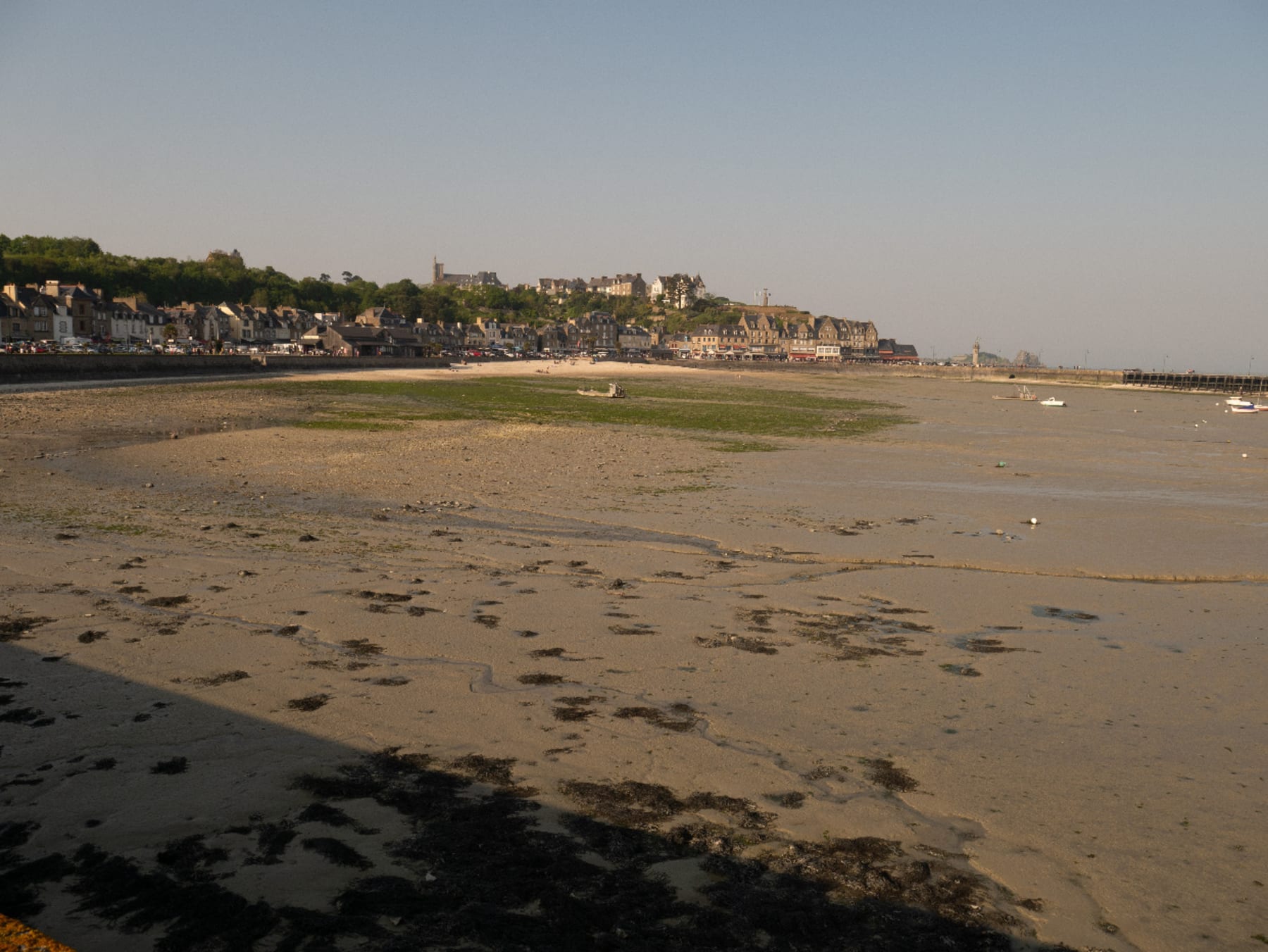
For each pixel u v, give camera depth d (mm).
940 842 6934
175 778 7457
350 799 7191
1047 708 9953
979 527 21844
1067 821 7359
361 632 11742
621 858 6453
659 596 14312
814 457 36219
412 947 5312
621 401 71125
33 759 7723
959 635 12836
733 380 133125
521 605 13438
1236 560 18656
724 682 10406
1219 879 6551
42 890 5789
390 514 21062
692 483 27922
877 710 9742
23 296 115750
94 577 13992
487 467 30094
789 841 6820
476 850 6469
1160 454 41844
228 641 11172
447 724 8836
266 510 20953
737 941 5531
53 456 28578
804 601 14414
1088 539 20641
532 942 5418
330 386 75812
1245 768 8523
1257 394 145750
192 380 72875
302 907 5688
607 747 8438
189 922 5477
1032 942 5711
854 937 5645
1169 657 12000
